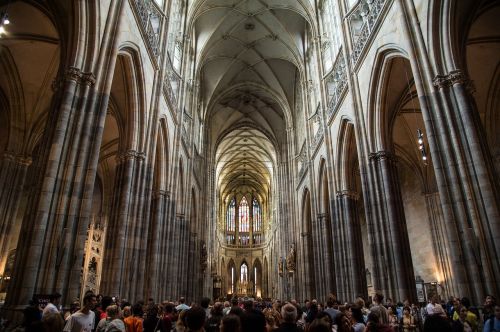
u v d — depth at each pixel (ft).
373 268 46.70
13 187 57.62
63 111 30.07
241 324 12.77
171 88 67.31
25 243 26.73
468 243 29.12
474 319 26.25
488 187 29.07
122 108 52.60
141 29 46.57
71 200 29.09
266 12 97.09
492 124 59.98
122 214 44.16
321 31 80.84
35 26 47.70
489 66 55.72
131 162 46.70
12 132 58.65
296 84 118.83
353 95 55.93
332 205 66.90
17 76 56.29
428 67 35.14
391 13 44.04
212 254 151.12
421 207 77.92
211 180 147.95
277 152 147.33
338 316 19.07
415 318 37.45
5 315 24.58
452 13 34.50
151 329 25.90
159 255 60.64
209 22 98.89
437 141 32.91
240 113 146.00
